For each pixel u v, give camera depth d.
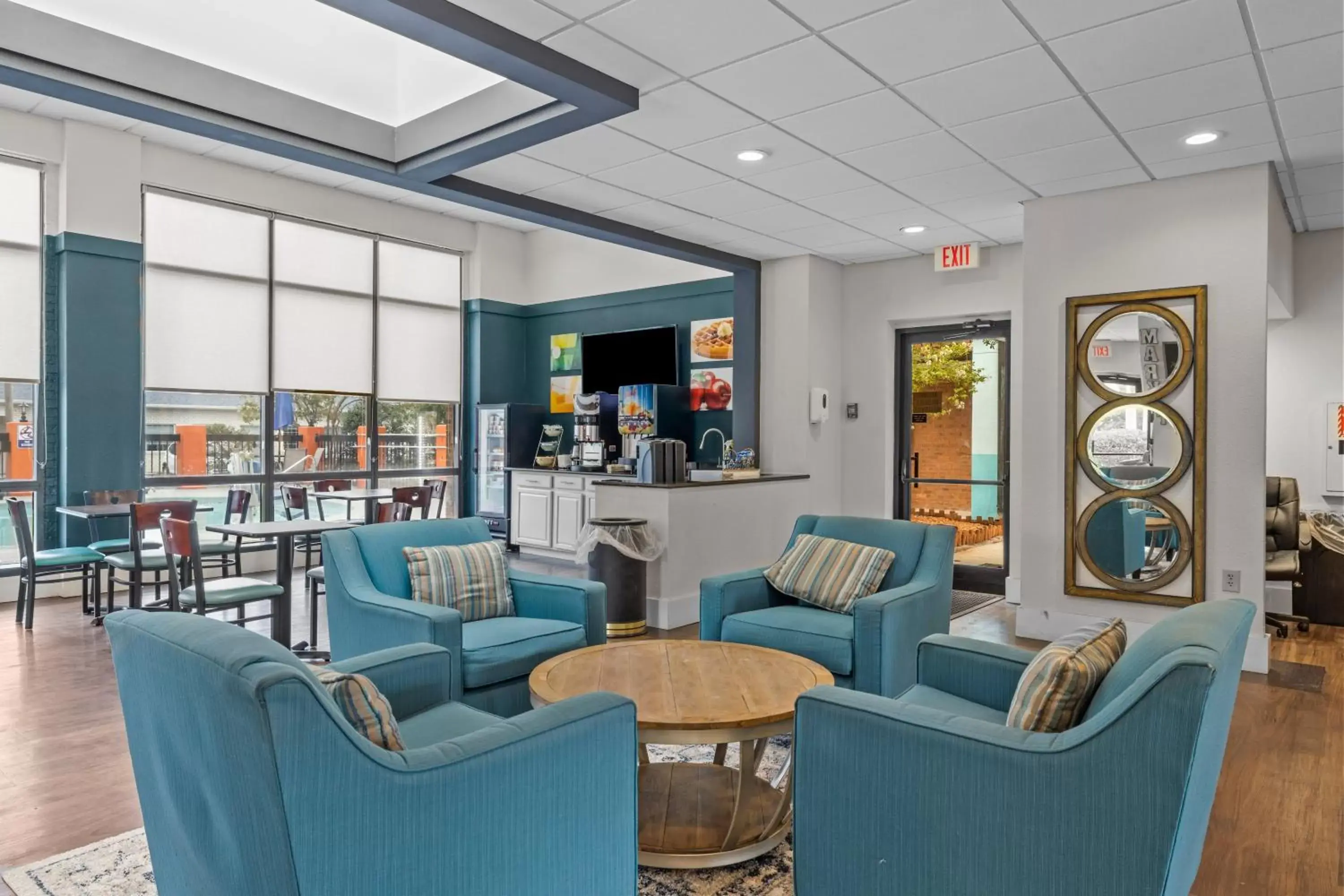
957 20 2.86
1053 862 1.64
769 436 6.55
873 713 1.84
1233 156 4.10
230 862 1.53
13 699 3.69
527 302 8.88
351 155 4.09
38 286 5.77
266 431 6.96
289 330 7.07
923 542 3.69
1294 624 5.27
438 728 2.22
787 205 5.04
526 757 1.69
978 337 6.29
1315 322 5.61
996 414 6.23
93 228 5.81
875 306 6.59
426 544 3.65
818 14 2.83
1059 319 4.75
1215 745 1.72
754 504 5.79
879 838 1.84
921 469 6.57
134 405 6.04
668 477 5.30
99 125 5.80
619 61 3.18
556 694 2.40
